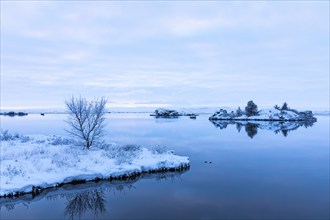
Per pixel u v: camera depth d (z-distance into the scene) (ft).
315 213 38.55
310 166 68.18
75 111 76.74
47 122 249.96
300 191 48.32
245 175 59.31
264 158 78.28
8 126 192.75
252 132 154.20
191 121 276.21
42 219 37.17
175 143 108.37
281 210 39.73
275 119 295.28
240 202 42.93
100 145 80.33
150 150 79.77
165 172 61.26
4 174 49.16
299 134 143.95
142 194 47.14
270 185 52.01
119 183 53.36
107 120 298.15
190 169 64.85
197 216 37.73
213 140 118.42
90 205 42.22
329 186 51.31
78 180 51.42
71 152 68.39
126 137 126.93
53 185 48.42
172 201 43.52
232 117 323.37
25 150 68.90
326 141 115.85
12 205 42.22
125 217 37.65
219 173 61.21
